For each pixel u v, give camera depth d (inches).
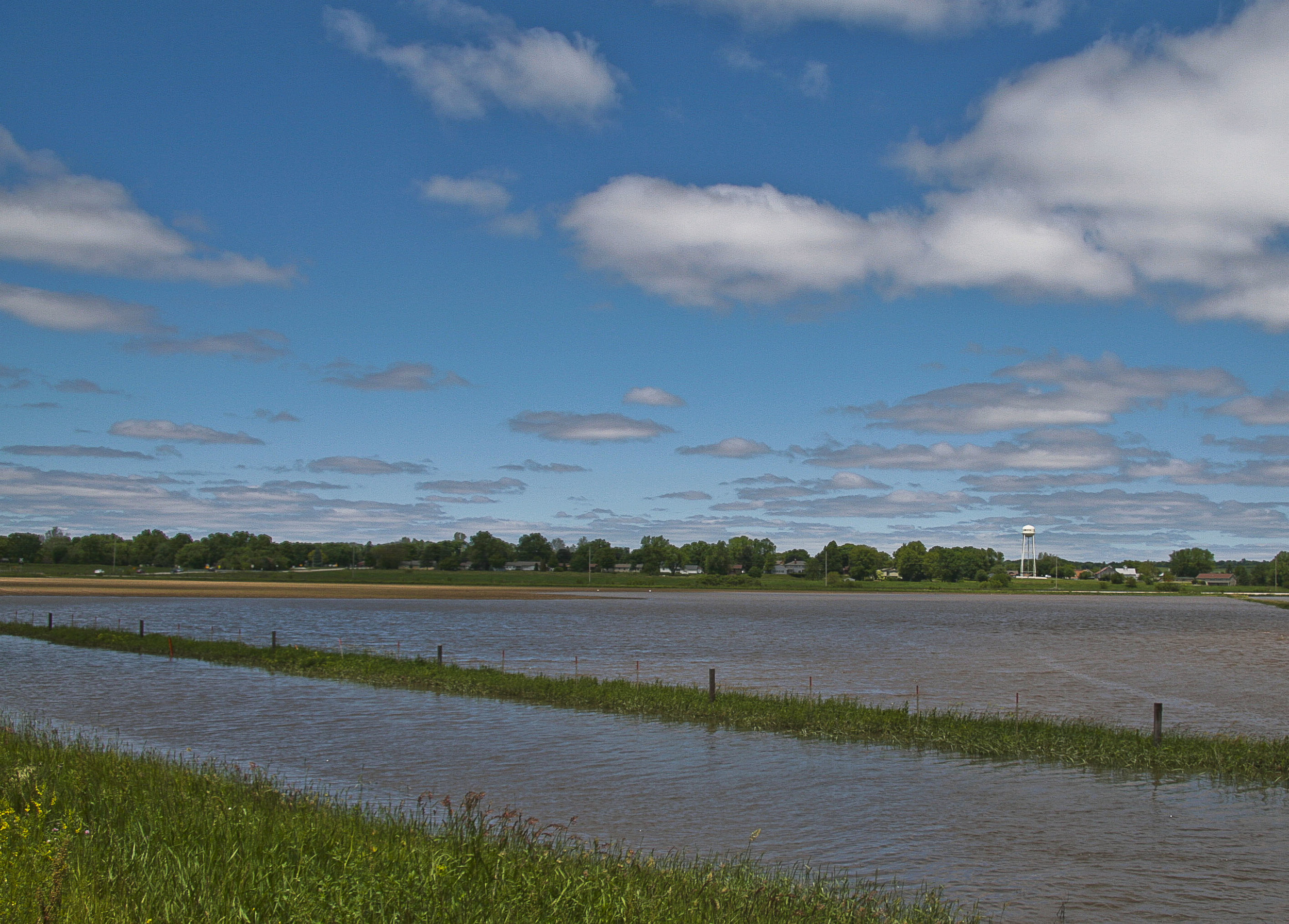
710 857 745.0
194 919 391.9
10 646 2642.7
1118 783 1055.0
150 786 709.9
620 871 547.8
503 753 1167.6
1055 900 673.6
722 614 5516.7
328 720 1405.0
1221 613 6825.8
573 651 2824.8
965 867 749.3
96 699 1617.9
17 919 366.3
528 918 432.1
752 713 1428.4
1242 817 912.3
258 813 621.0
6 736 944.3
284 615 4729.3
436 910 423.5
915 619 5285.4
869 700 1782.7
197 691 1724.9
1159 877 728.3
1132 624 5152.6
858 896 627.2
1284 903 671.8
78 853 467.8
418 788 974.4
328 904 425.4
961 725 1338.6
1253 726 1540.4
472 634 3560.5
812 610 6451.8
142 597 6397.6
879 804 941.8
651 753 1179.3
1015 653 2960.1
